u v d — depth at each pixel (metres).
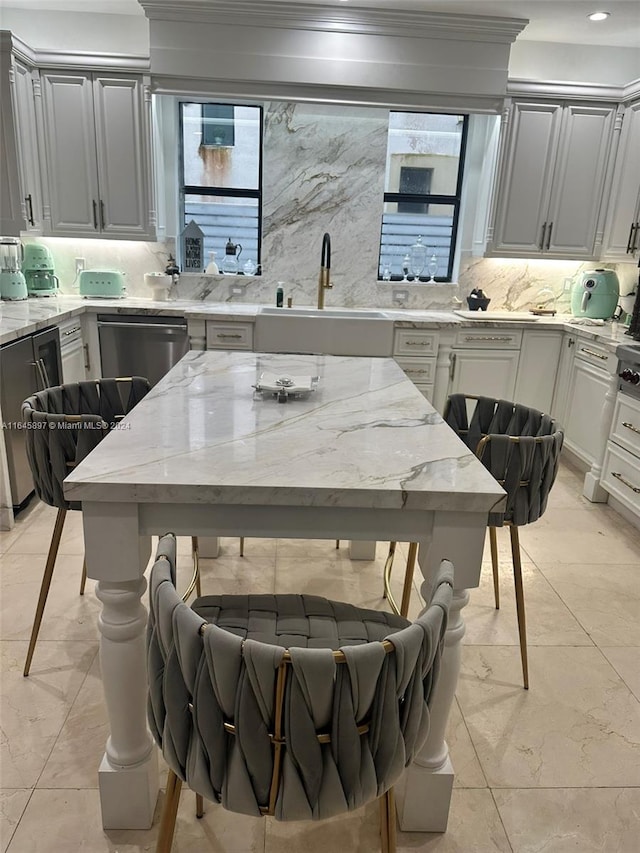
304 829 1.51
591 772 1.70
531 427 2.05
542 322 4.00
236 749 0.97
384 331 3.87
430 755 1.46
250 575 2.60
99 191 3.87
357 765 0.97
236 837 1.48
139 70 3.65
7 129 3.49
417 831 1.51
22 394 2.92
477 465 1.37
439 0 3.38
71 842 1.45
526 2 3.36
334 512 1.28
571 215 4.08
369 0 3.43
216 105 4.12
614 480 3.28
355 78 3.69
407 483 1.25
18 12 3.82
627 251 3.96
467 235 4.37
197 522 1.28
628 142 3.88
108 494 1.21
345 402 1.87
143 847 1.44
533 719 1.88
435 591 1.09
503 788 1.64
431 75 3.71
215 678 0.93
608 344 3.38
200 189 4.28
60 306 3.73
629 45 4.03
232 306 4.18
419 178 4.35
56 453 1.78
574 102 3.88
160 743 1.08
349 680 0.92
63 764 1.65
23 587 2.43
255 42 3.61
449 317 4.04
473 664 2.11
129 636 1.36
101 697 1.89
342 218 4.30
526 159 3.96
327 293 4.42
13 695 1.88
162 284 4.15
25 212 3.64
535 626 2.34
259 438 1.50
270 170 4.19
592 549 2.96
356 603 2.42
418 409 1.82
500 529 3.14
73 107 3.73
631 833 1.53
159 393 1.92
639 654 2.20
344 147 4.17
